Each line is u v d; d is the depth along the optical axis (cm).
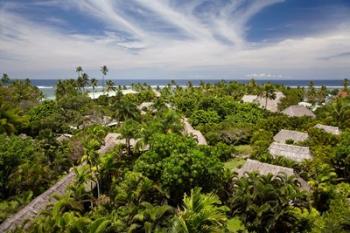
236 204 2730
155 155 3136
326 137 4706
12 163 3491
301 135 5081
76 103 8612
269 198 2614
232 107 7738
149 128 4369
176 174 2839
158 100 8444
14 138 3853
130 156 4166
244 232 2478
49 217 2170
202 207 2211
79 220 2028
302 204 2791
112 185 3150
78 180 2941
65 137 5872
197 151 3033
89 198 2977
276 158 4044
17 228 2331
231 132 5891
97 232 2008
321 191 3155
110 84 13875
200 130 6272
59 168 4200
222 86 12225
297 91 11188
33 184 3538
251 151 5175
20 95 9450
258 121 6625
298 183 3023
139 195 2733
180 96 9531
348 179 3766
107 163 3266
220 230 2139
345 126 5556
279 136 5319
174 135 3438
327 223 2483
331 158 3847
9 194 3444
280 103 8600
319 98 11256
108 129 5966
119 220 2298
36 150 4169
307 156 4191
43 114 7406
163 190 2880
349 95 10144
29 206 2789
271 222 2492
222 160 4847
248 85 12081
